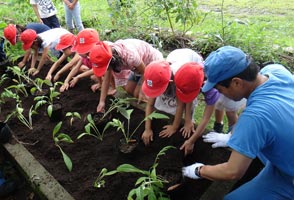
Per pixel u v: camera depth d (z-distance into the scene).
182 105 2.34
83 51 2.84
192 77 2.00
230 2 6.60
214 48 4.31
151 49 2.94
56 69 3.79
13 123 2.91
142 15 5.60
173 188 1.95
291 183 1.79
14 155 2.43
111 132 2.69
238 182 2.24
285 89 1.62
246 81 1.55
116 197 2.08
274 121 1.52
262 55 3.87
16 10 6.12
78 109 3.03
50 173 2.31
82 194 2.11
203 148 2.35
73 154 2.49
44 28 4.02
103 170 2.04
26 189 2.49
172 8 4.98
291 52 4.07
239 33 4.46
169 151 2.39
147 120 2.47
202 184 2.07
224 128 3.11
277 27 4.79
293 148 1.60
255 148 1.52
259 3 6.38
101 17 6.11
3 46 3.93
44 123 2.89
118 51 2.53
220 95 2.32
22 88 3.39
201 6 6.42
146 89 2.15
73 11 5.29
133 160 2.37
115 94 3.14
